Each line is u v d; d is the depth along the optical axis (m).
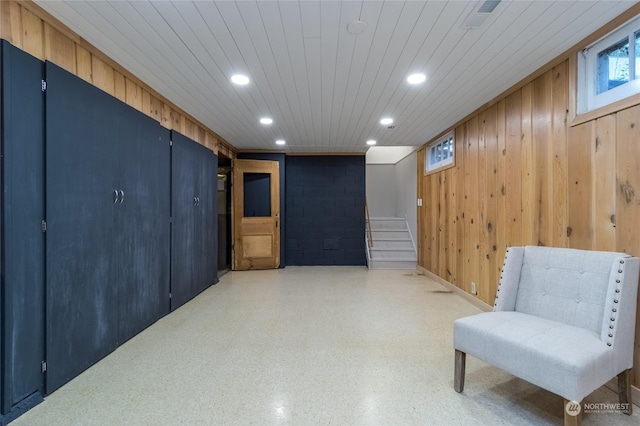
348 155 6.73
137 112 2.91
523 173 2.99
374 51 2.41
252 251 6.17
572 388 1.51
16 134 1.76
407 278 5.44
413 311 3.65
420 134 5.05
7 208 1.71
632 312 1.78
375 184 8.66
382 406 1.90
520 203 3.04
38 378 1.92
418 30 2.12
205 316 3.48
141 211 2.99
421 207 5.97
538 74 2.75
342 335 2.96
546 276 2.15
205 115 4.02
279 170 6.40
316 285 4.94
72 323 2.16
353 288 4.74
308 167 6.73
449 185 4.66
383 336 2.94
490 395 2.01
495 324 1.93
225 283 5.07
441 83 3.01
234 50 2.40
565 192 2.48
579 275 1.98
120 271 2.68
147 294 3.12
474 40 2.26
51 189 1.98
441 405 1.91
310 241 6.73
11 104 1.73
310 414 1.82
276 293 4.46
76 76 2.18
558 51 2.42
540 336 1.75
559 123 2.55
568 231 2.45
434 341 2.82
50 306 1.98
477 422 1.75
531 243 2.88
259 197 6.38
